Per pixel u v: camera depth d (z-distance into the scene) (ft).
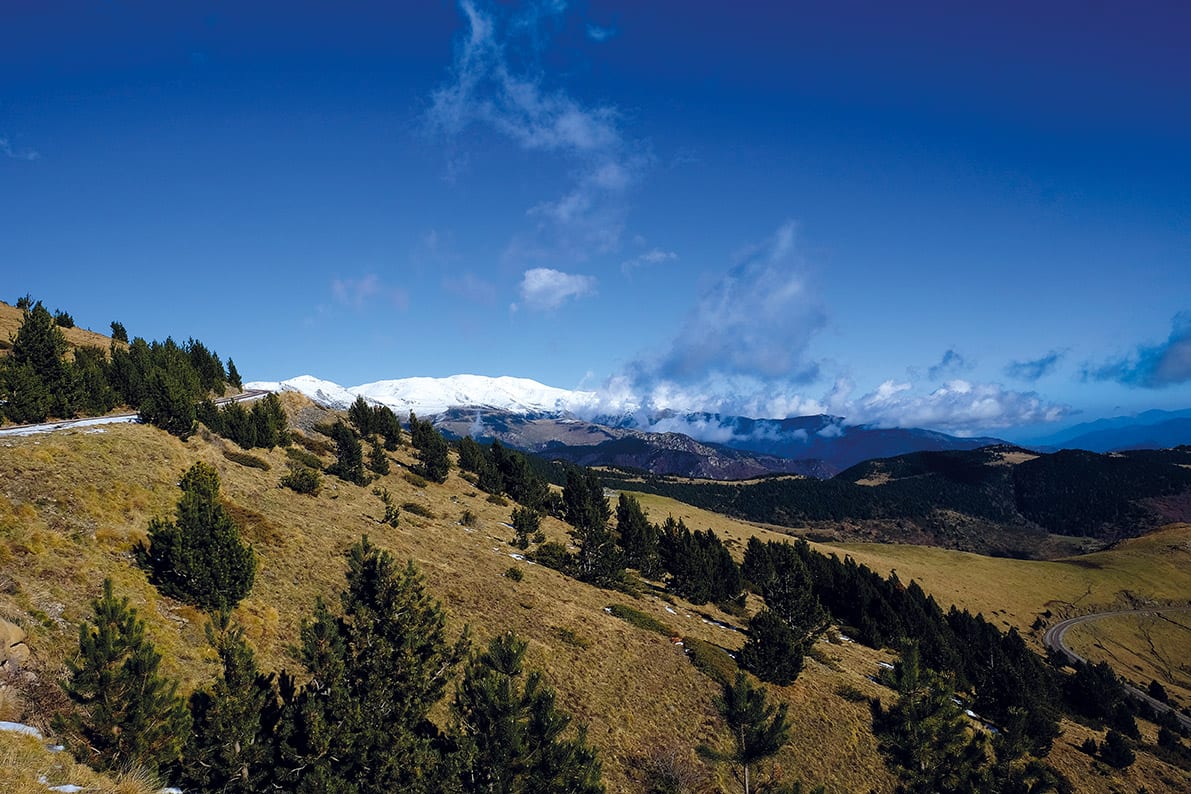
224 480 144.36
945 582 609.01
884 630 288.71
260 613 96.63
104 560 88.58
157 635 79.25
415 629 75.20
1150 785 179.11
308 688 67.72
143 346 283.59
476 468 360.89
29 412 144.97
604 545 205.57
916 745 109.91
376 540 150.30
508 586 152.87
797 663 148.15
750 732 94.48
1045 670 301.63
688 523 553.64
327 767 60.85
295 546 125.59
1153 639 545.03
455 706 77.97
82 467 109.60
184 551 88.84
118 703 56.95
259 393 363.56
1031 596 616.80
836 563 382.22
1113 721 266.36
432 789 64.59
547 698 74.13
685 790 97.09
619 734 105.70
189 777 58.95
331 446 276.00
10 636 62.80
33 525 87.45
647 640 149.07
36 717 57.47
